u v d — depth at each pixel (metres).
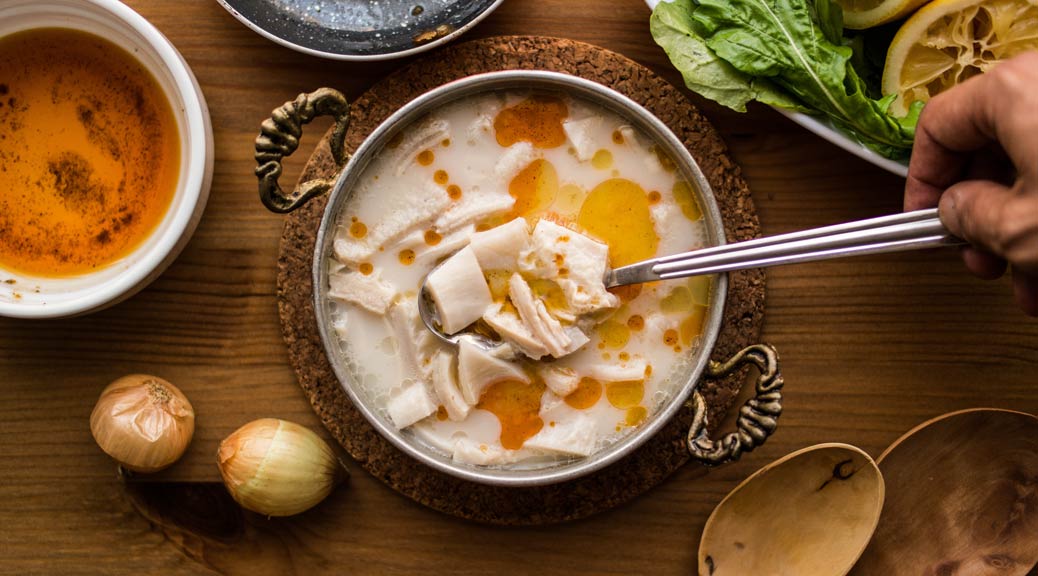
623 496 0.77
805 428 0.78
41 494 0.79
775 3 0.74
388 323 0.74
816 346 0.78
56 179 0.78
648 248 0.74
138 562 0.79
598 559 0.78
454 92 0.72
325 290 0.74
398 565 0.79
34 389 0.79
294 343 0.77
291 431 0.76
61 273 0.77
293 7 0.78
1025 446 0.77
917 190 0.71
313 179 0.76
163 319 0.78
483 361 0.73
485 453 0.73
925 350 0.78
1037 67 0.63
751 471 0.78
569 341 0.72
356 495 0.79
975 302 0.77
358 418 0.77
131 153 0.77
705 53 0.74
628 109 0.72
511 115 0.74
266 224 0.78
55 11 0.76
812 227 0.77
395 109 0.77
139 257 0.77
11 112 0.77
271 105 0.78
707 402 0.77
